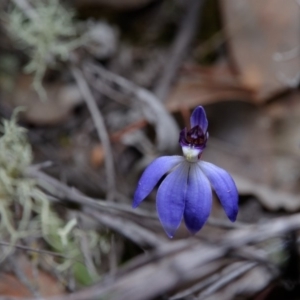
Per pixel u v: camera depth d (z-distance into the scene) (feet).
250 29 1.20
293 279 0.99
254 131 1.16
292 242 0.99
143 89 1.22
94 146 1.18
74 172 1.13
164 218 0.84
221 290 0.99
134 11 1.31
